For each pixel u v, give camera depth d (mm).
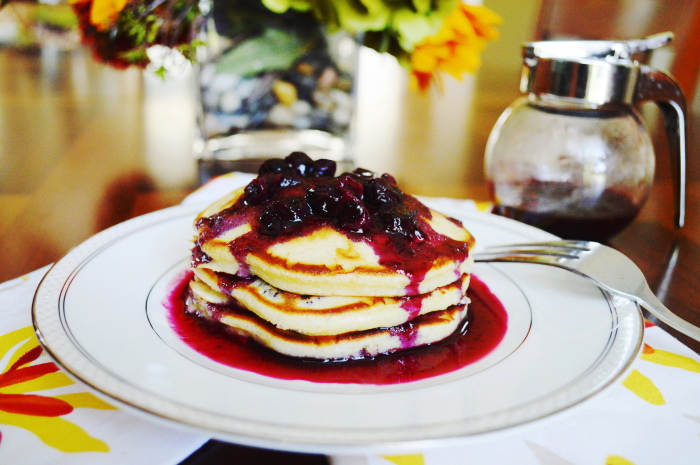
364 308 416
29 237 519
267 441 326
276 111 688
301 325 412
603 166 526
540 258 464
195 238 459
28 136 721
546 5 902
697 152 689
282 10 600
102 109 831
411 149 730
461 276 448
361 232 425
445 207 543
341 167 677
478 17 608
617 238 555
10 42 1150
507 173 551
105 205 575
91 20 556
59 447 353
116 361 376
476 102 934
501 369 389
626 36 818
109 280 440
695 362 412
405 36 574
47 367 395
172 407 348
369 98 954
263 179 439
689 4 775
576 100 521
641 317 410
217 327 430
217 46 654
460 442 333
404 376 399
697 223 583
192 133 762
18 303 437
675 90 527
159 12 593
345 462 354
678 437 369
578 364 386
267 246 422
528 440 366
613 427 373
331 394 371
